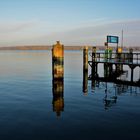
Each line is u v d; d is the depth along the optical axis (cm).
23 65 4497
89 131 911
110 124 993
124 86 2034
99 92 1750
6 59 6775
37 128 947
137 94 1659
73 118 1084
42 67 4053
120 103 1380
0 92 1741
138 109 1237
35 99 1506
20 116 1117
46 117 1102
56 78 2102
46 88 1927
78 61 5831
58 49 2075
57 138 841
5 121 1039
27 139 833
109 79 2519
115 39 3083
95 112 1184
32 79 2486
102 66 4438
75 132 901
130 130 919
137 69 3772
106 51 2961
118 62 2645
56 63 2086
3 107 1292
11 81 2341
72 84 2150
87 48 2784
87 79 2500
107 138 838
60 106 1316
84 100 1473
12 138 842
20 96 1598
